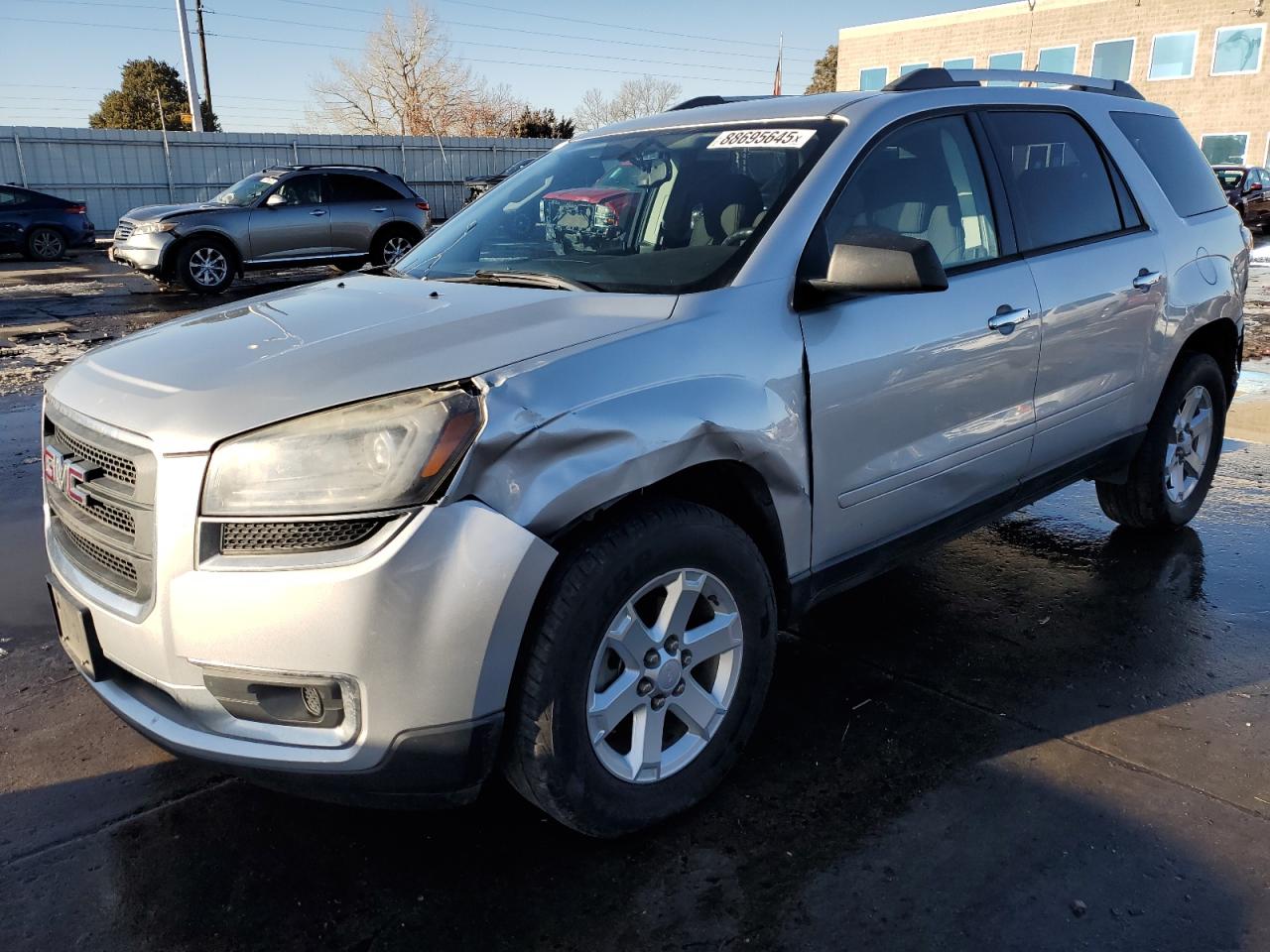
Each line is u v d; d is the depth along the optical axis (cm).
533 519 209
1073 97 393
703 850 245
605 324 241
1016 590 397
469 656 205
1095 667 333
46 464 263
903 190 309
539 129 5338
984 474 332
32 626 373
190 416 214
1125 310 377
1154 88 3334
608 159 343
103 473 230
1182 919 219
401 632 200
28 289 1501
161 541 211
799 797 264
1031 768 276
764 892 230
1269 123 3119
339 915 224
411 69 5147
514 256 316
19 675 336
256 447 206
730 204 291
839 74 4159
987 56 3684
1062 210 365
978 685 322
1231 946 211
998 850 242
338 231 1517
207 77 4762
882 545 302
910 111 318
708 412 238
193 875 238
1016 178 350
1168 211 414
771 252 270
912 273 248
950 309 304
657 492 243
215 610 206
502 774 231
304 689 210
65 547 254
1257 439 619
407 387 210
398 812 261
